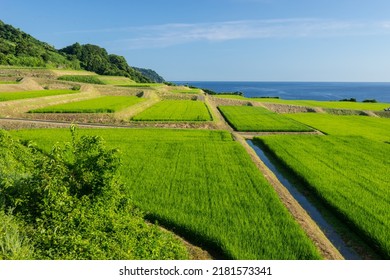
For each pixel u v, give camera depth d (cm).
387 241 1455
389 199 1931
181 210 1620
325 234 1614
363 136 4072
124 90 8881
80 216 1113
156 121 4722
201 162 2552
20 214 1110
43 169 1209
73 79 10569
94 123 4531
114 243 1045
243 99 9944
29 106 4894
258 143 3750
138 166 2377
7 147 1736
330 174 2397
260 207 1709
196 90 12106
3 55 10988
